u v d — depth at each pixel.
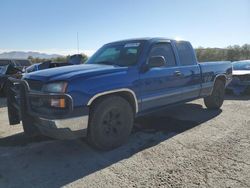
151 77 5.10
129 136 5.28
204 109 7.55
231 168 3.79
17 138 5.33
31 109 4.32
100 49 6.13
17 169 3.95
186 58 6.20
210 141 4.90
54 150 4.67
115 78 4.50
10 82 4.90
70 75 4.16
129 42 5.59
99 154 4.44
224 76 7.50
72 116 4.01
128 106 4.74
